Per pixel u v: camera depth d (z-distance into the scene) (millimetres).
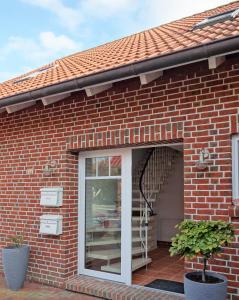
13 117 7336
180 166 10586
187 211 4945
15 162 7219
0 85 9906
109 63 5773
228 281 4547
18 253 6176
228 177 4645
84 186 6637
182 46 4605
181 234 4211
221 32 4785
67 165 6469
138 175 9281
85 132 6191
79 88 5531
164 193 10727
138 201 8234
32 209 6840
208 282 4125
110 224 6312
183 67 5148
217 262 4656
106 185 6387
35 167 6871
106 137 5902
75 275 6492
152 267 7402
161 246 10148
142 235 7672
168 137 5207
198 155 4906
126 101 5719
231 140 4695
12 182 7238
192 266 4867
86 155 6621
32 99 6156
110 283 6062
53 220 6316
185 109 5082
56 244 6410
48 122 6742
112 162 6348
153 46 6035
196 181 4906
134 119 5602
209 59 4469
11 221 7180
